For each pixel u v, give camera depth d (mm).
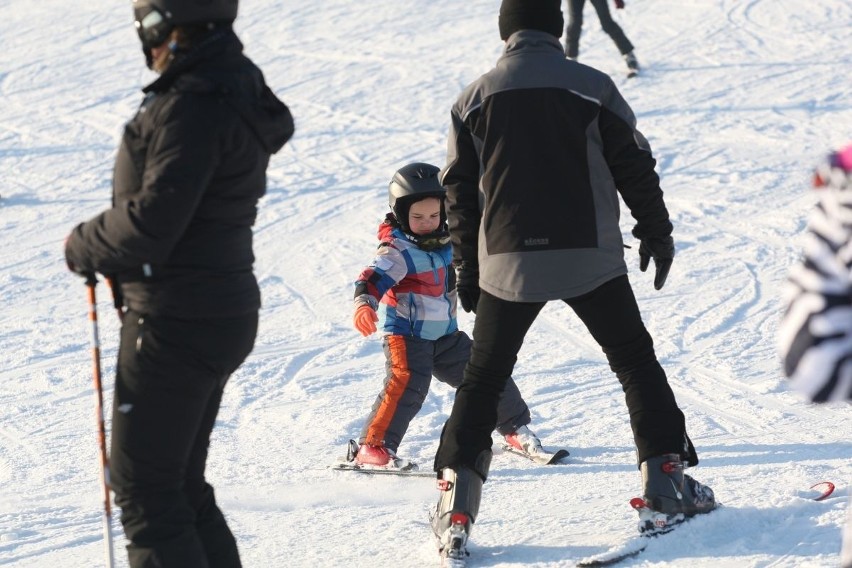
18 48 49125
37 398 14992
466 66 40375
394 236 11094
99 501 10625
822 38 39750
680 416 8164
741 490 9156
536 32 8016
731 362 14508
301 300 19656
